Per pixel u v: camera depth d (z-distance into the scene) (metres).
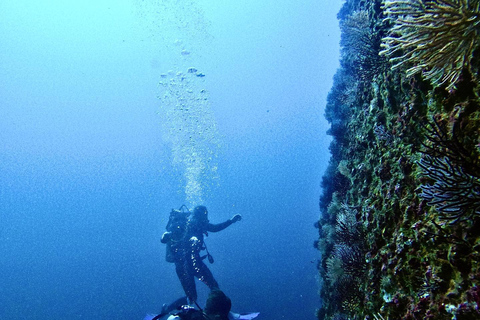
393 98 2.94
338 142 5.53
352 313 3.22
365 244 3.03
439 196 1.48
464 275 1.65
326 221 5.87
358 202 3.47
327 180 6.13
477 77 1.78
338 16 6.78
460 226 1.69
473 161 1.48
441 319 1.76
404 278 2.22
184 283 7.10
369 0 3.92
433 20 1.43
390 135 2.90
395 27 1.56
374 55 3.12
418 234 2.12
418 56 1.56
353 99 4.70
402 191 2.47
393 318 2.26
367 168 3.42
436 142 1.46
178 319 2.94
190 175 13.44
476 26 1.37
